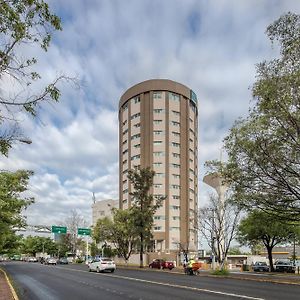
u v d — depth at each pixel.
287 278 32.94
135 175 59.09
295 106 23.19
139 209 58.50
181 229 95.12
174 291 19.92
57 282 27.08
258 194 25.95
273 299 16.38
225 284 24.98
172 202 95.50
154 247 90.75
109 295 18.30
